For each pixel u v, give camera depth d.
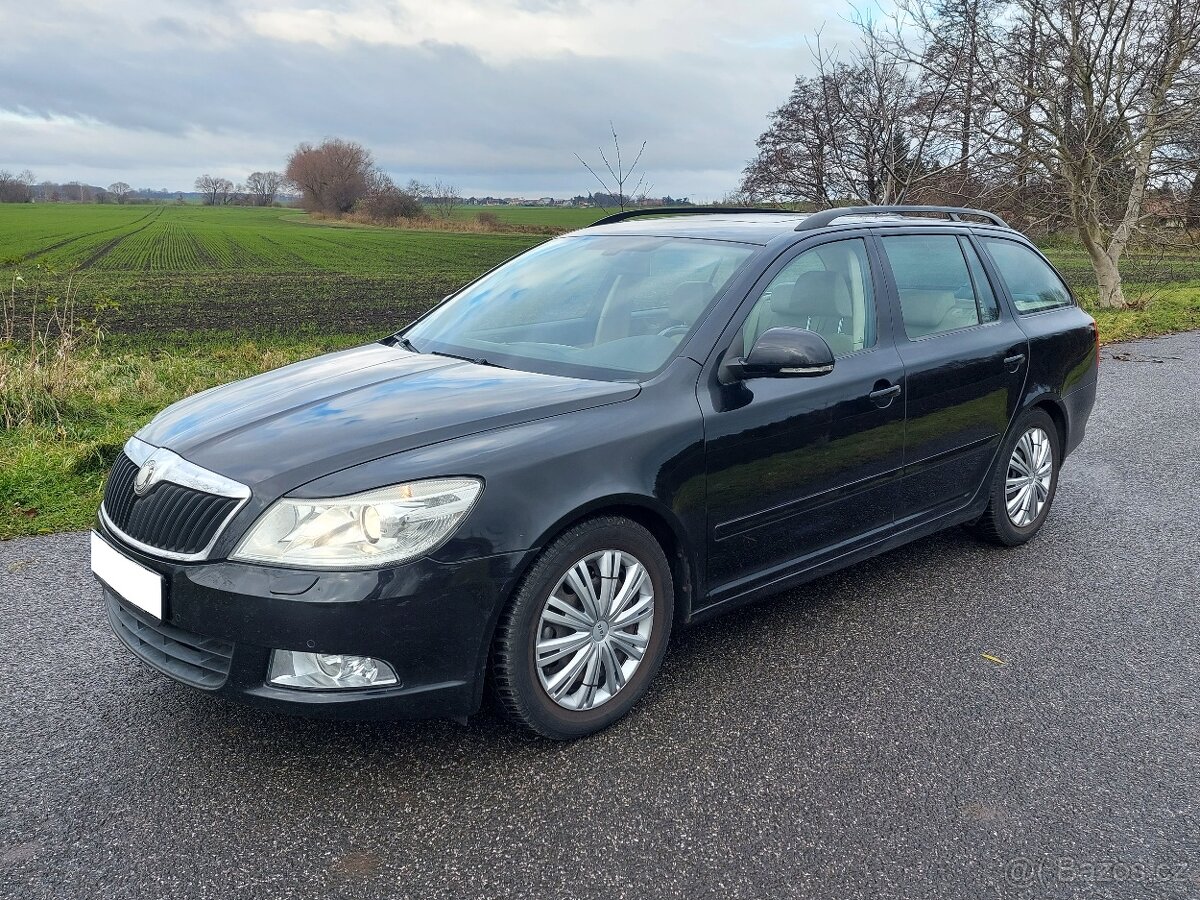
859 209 4.39
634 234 4.38
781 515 3.67
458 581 2.73
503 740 3.11
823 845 2.60
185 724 3.17
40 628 3.89
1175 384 10.29
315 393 3.38
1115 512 5.73
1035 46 17.86
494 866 2.48
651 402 3.26
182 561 2.74
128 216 96.38
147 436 3.25
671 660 3.73
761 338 3.38
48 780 2.83
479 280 4.66
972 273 4.77
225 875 2.43
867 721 3.27
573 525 3.00
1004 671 3.67
